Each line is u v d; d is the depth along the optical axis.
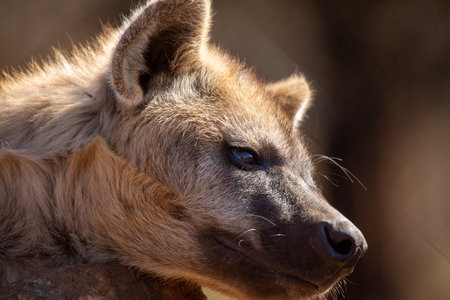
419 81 13.89
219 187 7.04
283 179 7.14
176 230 7.04
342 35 13.80
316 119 13.64
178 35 7.24
